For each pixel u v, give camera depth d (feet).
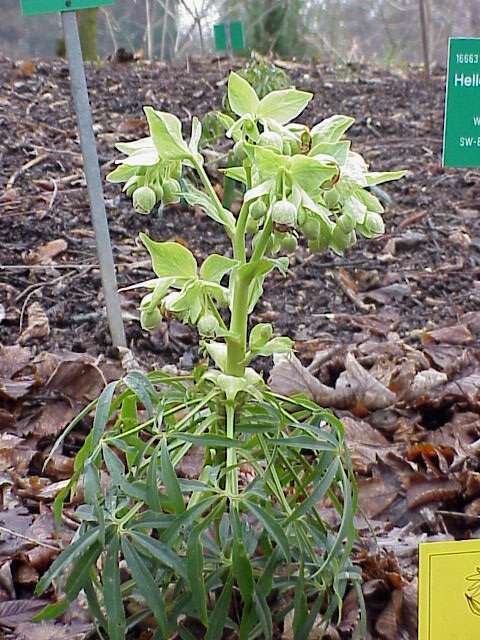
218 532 2.30
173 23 11.96
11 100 7.88
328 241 2.07
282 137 2.02
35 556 2.70
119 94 8.43
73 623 2.45
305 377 3.88
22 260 5.26
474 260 5.84
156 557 1.96
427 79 10.16
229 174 2.15
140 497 1.95
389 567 2.65
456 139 2.53
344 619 2.49
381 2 12.39
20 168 6.49
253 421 2.22
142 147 2.15
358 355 4.33
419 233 6.19
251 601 1.95
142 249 5.55
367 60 12.01
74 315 4.67
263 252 2.08
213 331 2.08
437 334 4.66
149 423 2.07
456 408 3.82
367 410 3.79
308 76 10.35
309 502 1.97
